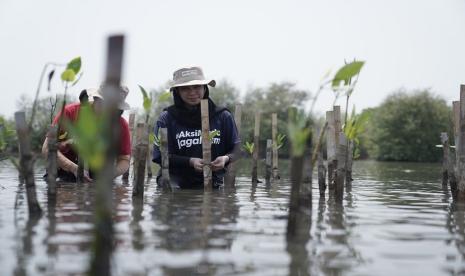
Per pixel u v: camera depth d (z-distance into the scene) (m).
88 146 2.06
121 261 2.26
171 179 6.20
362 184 7.80
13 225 3.01
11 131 4.79
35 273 2.04
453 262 2.34
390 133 48.19
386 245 2.68
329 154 5.48
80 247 2.46
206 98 6.31
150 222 3.24
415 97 48.31
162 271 2.12
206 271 2.13
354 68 3.31
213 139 6.38
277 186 6.91
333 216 3.71
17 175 8.11
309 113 3.43
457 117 5.25
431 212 4.04
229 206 4.19
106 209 2.07
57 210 3.65
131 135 9.23
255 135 8.40
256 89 55.03
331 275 2.11
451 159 5.30
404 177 10.33
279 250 2.53
